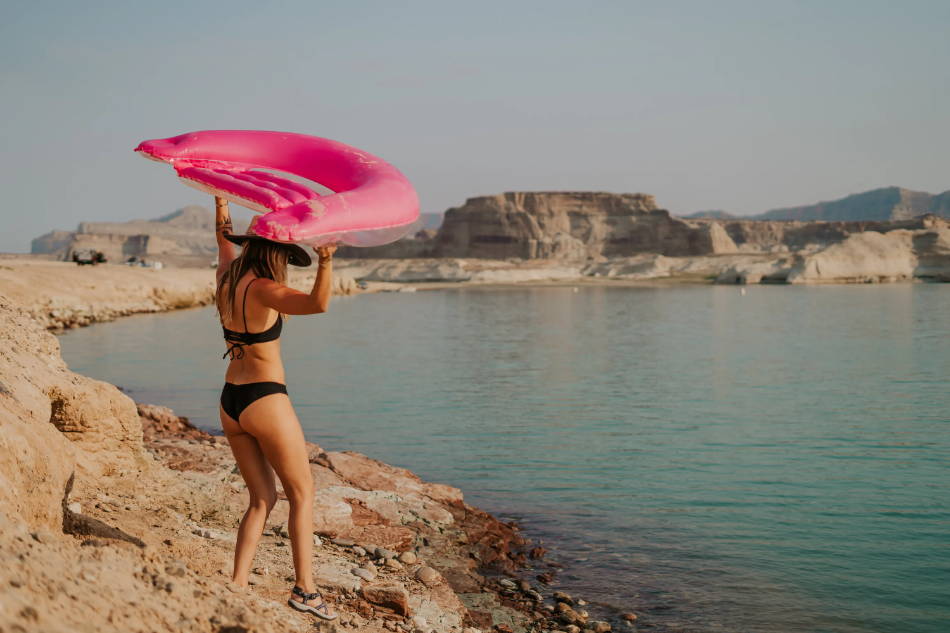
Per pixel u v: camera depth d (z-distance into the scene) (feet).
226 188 13.37
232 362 13.64
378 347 129.29
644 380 88.43
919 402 71.26
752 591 27.04
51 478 13.47
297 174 14.34
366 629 19.02
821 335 148.77
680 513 36.70
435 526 31.73
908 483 42.09
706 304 281.33
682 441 54.29
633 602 26.08
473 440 54.85
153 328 147.84
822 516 36.09
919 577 28.25
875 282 508.94
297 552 14.20
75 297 166.91
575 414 65.82
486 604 24.86
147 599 10.51
